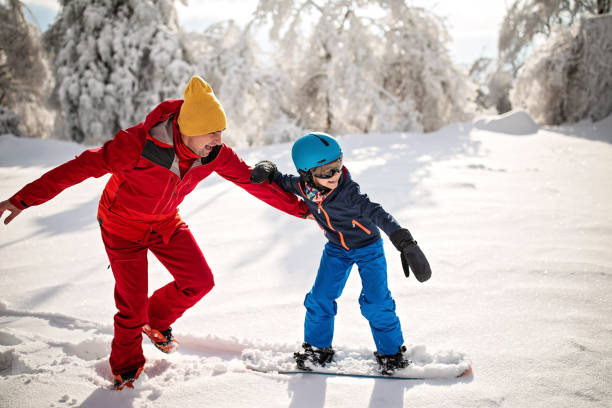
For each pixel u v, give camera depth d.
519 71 15.11
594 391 1.85
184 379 2.08
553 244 3.52
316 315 2.12
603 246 3.43
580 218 4.15
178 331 2.44
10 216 1.85
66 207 5.13
